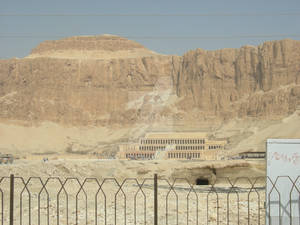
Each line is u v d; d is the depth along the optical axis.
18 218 24.16
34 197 31.30
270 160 18.48
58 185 40.66
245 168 75.44
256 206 29.75
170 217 24.78
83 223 23.00
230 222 23.80
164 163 80.31
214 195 38.59
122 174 67.88
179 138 189.38
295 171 18.33
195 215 25.62
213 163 75.25
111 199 32.88
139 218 24.31
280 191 18.39
